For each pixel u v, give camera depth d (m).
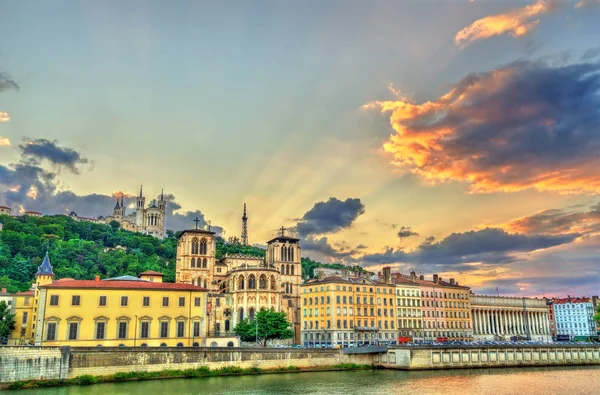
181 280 190.00
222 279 197.00
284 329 149.12
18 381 94.94
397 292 190.12
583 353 161.00
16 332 158.50
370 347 138.62
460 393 95.50
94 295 128.25
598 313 183.12
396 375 122.50
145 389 94.88
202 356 116.25
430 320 198.00
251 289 168.25
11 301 160.75
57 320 123.31
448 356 142.38
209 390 95.06
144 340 131.00
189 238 193.88
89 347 103.50
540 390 100.25
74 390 92.81
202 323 139.62
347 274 190.00
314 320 178.25
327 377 116.75
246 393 92.25
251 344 153.50
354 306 176.25
